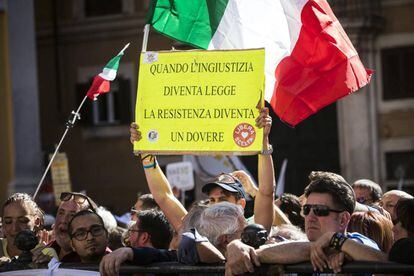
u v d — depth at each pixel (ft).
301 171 81.92
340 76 21.95
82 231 20.01
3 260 20.36
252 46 22.62
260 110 19.13
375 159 79.41
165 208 22.30
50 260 19.21
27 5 71.92
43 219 24.17
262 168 20.54
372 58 79.20
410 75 78.95
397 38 79.15
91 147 86.28
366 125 79.36
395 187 78.95
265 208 20.63
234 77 19.30
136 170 84.79
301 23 22.25
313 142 81.56
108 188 85.76
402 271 15.17
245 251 15.96
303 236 22.30
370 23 78.07
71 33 87.40
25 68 71.97
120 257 16.89
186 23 22.30
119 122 85.15
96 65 86.53
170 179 47.70
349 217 18.19
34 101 72.08
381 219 22.02
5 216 23.62
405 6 78.95
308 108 22.16
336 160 80.94
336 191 18.01
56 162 39.09
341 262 15.48
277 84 22.44
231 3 22.57
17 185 71.05
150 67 19.69
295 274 16.61
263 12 22.50
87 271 17.94
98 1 86.63
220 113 19.34
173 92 19.54
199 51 19.52
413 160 78.84
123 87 85.10
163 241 22.88
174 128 19.54
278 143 82.53
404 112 78.74
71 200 23.77
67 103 87.56
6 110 72.49
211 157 46.85
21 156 71.77
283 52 22.43
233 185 23.24
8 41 72.23
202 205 20.70
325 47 22.04
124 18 85.35
